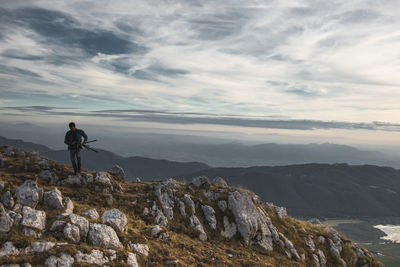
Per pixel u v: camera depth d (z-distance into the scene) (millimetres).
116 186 20672
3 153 22750
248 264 15820
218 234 19219
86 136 20219
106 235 12125
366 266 25094
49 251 9875
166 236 15328
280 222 24719
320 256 22781
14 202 12734
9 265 8953
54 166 20344
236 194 22250
